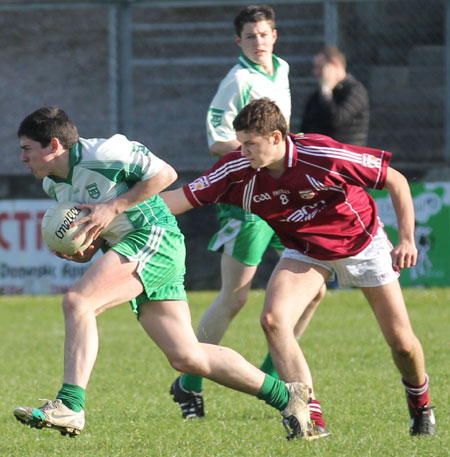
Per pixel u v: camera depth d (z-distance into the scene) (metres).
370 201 17.03
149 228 15.88
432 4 52.03
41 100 58.91
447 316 35.28
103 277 15.38
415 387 17.16
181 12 57.47
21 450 16.56
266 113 15.61
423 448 15.86
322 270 17.00
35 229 43.53
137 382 24.16
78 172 15.53
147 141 53.97
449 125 44.00
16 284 43.62
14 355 29.09
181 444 16.73
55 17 60.94
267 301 16.70
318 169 16.00
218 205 21.67
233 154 16.83
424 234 42.28
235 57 56.72
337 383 22.95
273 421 19.05
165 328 15.96
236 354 16.28
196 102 55.28
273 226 17.06
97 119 54.94
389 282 16.66
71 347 15.14
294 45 52.62
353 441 16.39
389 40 52.19
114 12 44.59
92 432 18.11
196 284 43.62
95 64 59.47
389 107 51.81
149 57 57.41
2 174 45.06
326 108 32.38
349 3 50.88
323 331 32.41
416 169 43.50
